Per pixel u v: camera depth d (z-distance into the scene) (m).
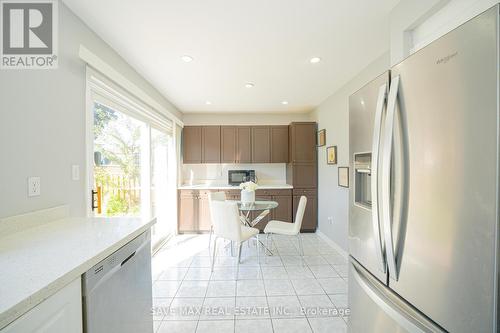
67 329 0.76
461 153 0.68
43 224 1.30
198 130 4.47
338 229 3.22
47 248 0.94
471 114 0.65
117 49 2.07
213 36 1.88
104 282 0.94
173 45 2.02
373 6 1.55
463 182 0.68
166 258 3.02
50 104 1.37
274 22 1.71
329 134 3.56
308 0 1.48
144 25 1.72
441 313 0.75
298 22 1.71
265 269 2.68
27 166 1.22
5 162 1.11
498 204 0.60
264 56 2.24
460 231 0.69
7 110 1.13
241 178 4.57
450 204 0.71
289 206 4.18
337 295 2.13
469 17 1.15
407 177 0.87
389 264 0.94
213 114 4.75
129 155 2.56
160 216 3.50
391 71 0.97
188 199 4.18
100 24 1.70
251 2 1.49
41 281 0.68
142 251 1.29
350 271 1.35
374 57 2.28
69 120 1.51
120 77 2.05
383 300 0.97
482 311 0.64
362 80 2.58
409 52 1.50
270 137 4.52
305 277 2.48
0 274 0.73
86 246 0.96
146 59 2.27
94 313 0.88
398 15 1.54
